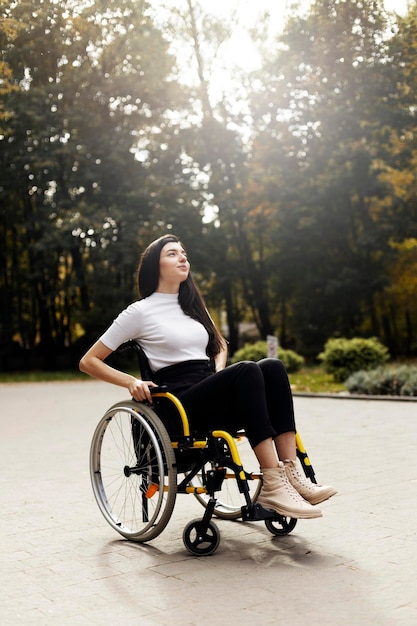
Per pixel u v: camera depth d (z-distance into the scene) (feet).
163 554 11.13
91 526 13.12
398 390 39.01
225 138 89.76
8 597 9.30
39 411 39.06
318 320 93.25
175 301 12.77
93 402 44.45
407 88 69.05
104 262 88.53
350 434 24.49
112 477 17.98
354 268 89.92
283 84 79.77
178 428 11.82
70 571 10.37
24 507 14.78
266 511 10.72
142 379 12.17
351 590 9.07
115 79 72.33
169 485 11.16
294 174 86.07
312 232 89.45
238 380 11.18
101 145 82.99
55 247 88.02
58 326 109.70
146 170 89.86
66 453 22.47
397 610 8.31
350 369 51.78
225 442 11.80
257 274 101.09
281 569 10.07
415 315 96.58
